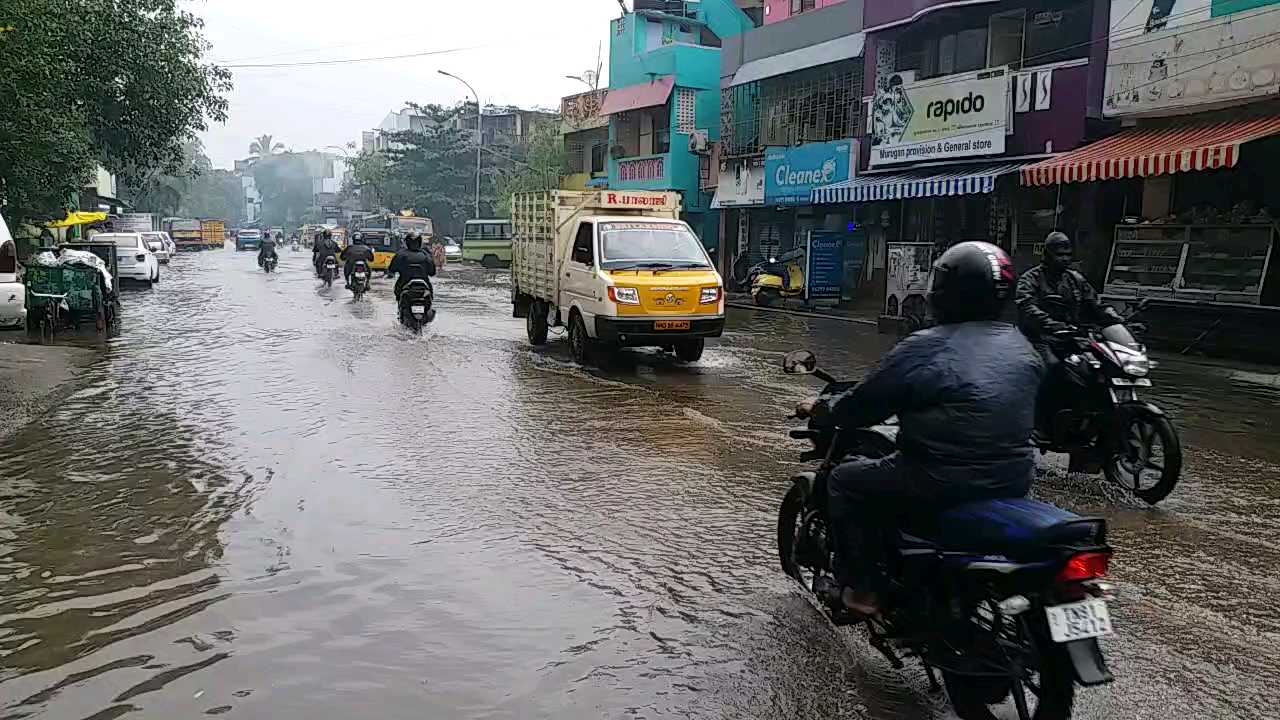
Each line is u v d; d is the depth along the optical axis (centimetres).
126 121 2406
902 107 2053
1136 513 635
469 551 542
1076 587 315
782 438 839
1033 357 361
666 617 456
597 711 368
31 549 540
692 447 803
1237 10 1432
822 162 2341
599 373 1212
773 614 461
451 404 984
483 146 6450
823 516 447
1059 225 1825
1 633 431
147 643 422
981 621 353
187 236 7575
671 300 1220
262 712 364
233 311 2059
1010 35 1944
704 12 3588
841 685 392
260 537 563
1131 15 1590
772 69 2622
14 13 1398
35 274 1548
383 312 2044
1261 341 1380
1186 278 1487
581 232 1324
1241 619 459
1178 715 368
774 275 2391
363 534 570
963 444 344
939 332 360
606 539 566
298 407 956
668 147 3238
